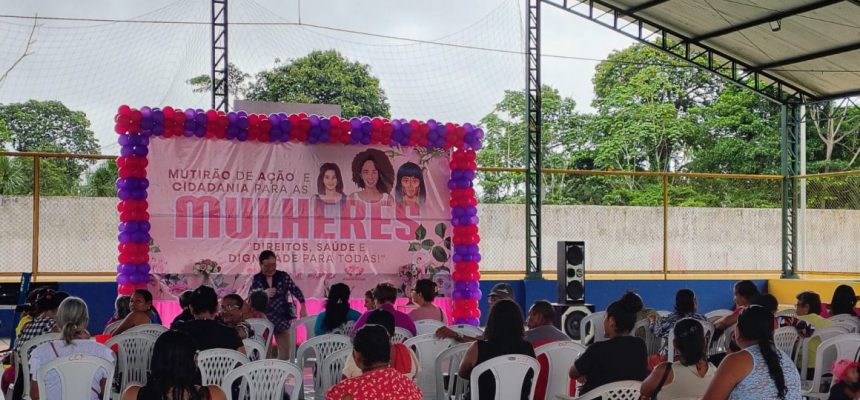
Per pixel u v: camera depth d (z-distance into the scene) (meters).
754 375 4.22
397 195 12.05
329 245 11.78
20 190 21.22
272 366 5.78
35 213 12.95
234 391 5.97
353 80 27.22
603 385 5.09
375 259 11.95
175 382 3.91
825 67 15.60
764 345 4.28
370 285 11.91
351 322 8.21
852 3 12.85
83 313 5.83
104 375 5.68
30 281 12.54
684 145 27.91
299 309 11.64
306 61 26.95
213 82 13.12
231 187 11.42
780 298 16.66
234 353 6.11
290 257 11.62
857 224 16.33
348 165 11.88
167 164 11.18
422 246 12.12
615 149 27.98
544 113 29.50
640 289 15.95
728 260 17.05
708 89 29.23
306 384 8.70
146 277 10.76
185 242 11.22
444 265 12.20
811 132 26.70
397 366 5.51
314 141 11.53
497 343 5.70
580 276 12.65
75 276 13.76
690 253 16.81
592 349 5.48
